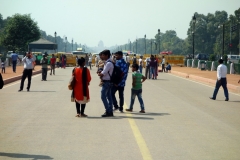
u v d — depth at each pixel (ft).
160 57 219.61
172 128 37.45
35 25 324.39
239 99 64.28
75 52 263.90
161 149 29.22
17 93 69.31
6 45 319.06
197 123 40.45
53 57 126.00
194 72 144.97
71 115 44.93
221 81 62.18
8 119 42.16
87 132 35.24
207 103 58.08
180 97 65.41
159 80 108.58
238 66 133.08
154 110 49.70
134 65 47.26
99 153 28.02
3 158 26.76
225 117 44.83
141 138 32.73
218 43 552.00
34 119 42.19
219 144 31.09
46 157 27.02
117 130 36.14
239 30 468.34
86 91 43.27
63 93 69.26
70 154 27.76
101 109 49.80
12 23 319.88
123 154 27.73
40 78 110.42
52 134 34.42
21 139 32.50
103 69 44.45
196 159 26.61
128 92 71.97
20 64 196.95
